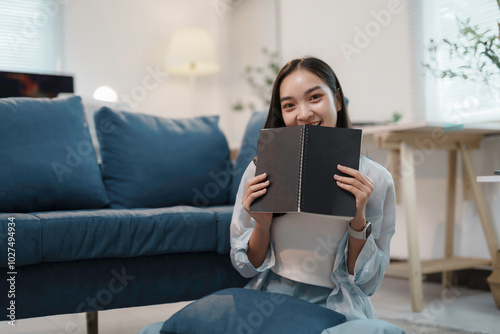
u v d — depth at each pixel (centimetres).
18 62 466
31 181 172
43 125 182
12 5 466
